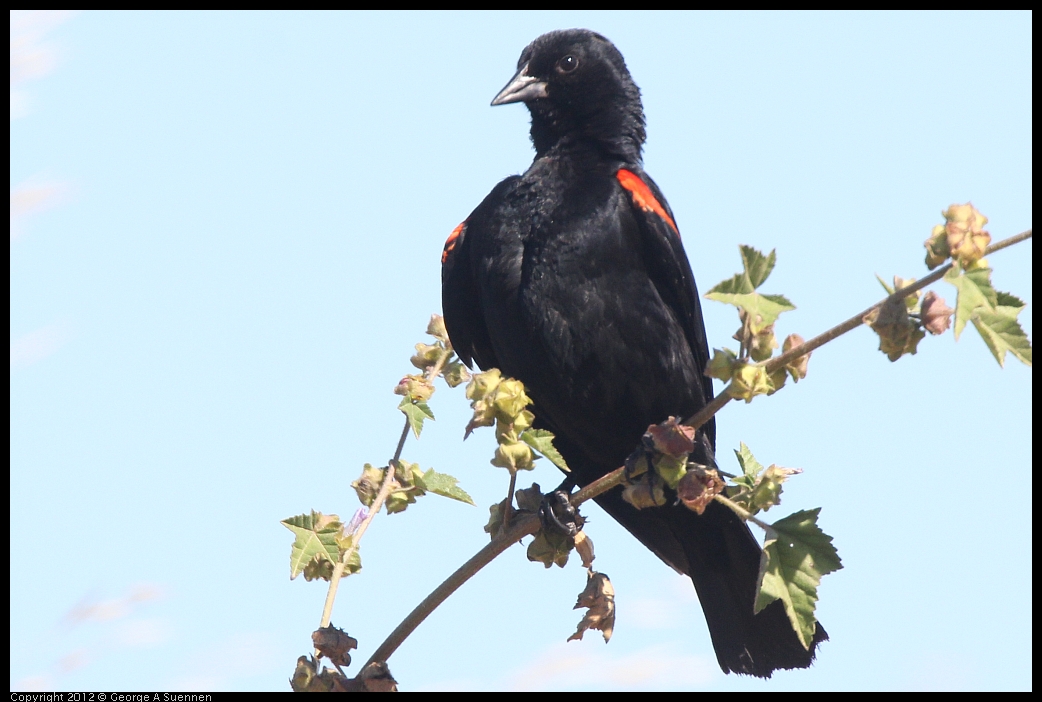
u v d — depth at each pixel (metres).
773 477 5.89
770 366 5.79
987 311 5.22
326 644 6.27
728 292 5.59
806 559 5.70
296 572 6.56
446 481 6.89
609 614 7.06
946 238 5.17
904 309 5.39
